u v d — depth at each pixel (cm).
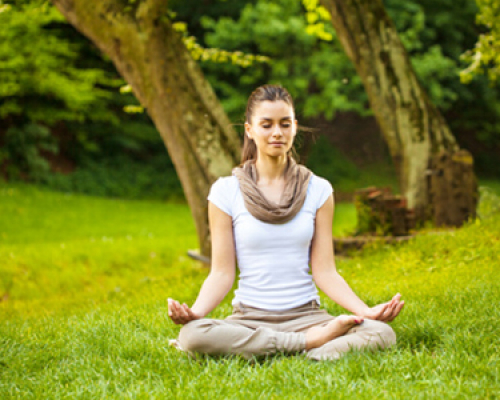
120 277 1213
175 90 966
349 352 373
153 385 349
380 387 320
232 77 2844
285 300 410
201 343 382
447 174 1015
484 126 3238
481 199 1019
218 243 418
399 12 2659
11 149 2652
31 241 1725
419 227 1034
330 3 1103
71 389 357
